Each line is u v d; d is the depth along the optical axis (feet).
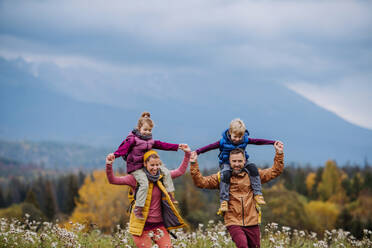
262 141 28.71
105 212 226.38
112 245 32.86
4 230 36.27
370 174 363.97
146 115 27.73
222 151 28.37
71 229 36.09
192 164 27.86
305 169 415.44
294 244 38.32
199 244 33.63
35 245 31.63
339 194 347.15
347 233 41.42
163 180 26.86
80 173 413.80
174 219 26.50
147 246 26.25
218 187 28.50
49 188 336.70
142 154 26.66
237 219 27.20
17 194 400.26
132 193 27.09
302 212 133.90
